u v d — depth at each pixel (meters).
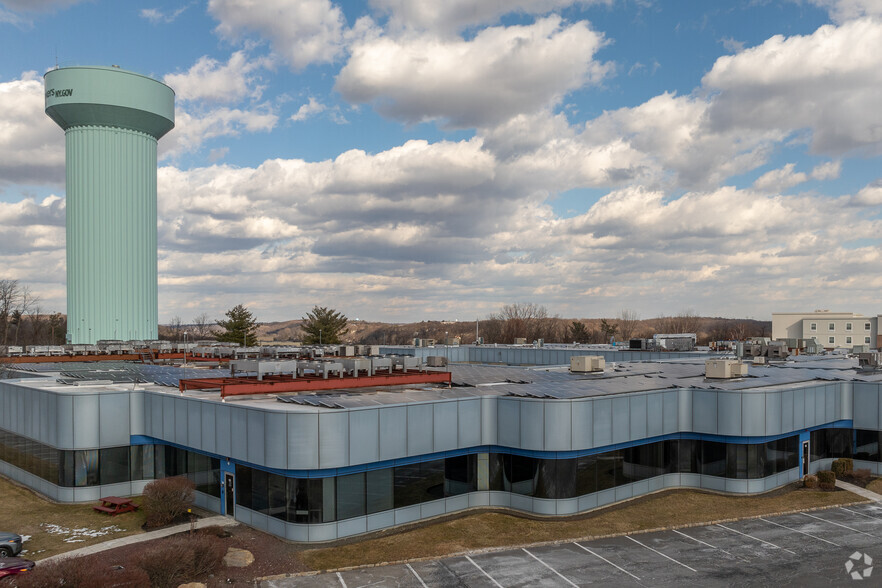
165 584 23.84
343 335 135.00
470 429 34.56
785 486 39.78
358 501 30.52
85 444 36.06
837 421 44.38
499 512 34.25
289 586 24.86
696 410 39.19
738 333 172.50
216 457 33.69
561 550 28.94
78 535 30.44
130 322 94.81
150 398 37.38
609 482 35.78
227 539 29.64
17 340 143.00
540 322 174.75
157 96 95.12
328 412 29.19
